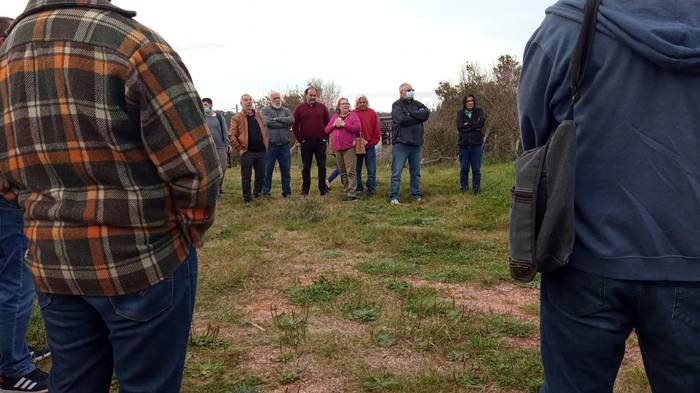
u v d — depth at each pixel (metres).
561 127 1.48
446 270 5.49
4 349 2.91
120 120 1.55
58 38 1.56
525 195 1.55
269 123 10.70
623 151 1.43
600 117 1.45
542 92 1.59
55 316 1.74
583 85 1.48
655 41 1.36
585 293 1.49
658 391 1.52
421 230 7.08
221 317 4.22
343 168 11.12
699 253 1.38
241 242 6.94
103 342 1.80
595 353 1.50
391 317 4.10
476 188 10.94
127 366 1.71
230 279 5.11
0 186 1.80
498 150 20.25
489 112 19.92
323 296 4.66
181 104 1.61
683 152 1.39
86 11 1.59
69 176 1.60
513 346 3.59
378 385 3.05
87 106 1.54
